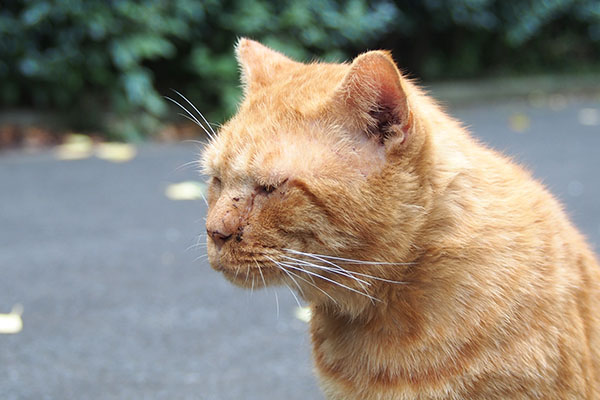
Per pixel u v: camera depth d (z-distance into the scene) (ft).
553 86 8.03
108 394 2.48
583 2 8.31
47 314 2.93
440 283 2.02
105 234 3.66
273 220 1.99
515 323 1.99
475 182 2.08
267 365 2.68
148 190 4.36
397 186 1.98
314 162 1.98
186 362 2.67
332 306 2.14
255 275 2.02
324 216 1.98
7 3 5.35
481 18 7.39
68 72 5.33
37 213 3.92
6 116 5.45
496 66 8.34
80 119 5.56
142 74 5.37
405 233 2.00
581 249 2.20
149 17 5.34
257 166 1.99
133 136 5.46
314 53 6.15
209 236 2.06
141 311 2.98
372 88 1.97
